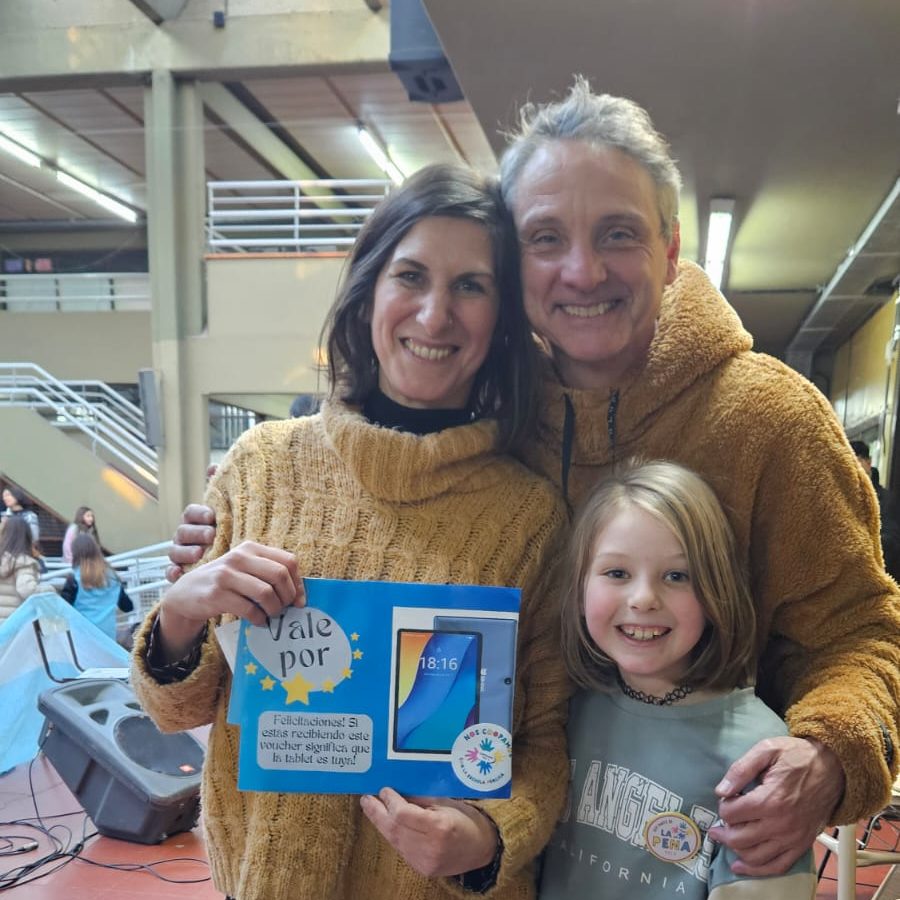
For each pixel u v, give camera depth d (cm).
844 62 275
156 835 270
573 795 104
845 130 337
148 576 535
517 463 112
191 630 97
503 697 90
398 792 90
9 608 390
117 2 670
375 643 91
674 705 102
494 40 266
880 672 101
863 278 566
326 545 98
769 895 90
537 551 104
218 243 726
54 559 566
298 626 91
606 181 103
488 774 90
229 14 658
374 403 109
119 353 880
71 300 900
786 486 107
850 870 194
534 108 148
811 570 107
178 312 703
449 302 100
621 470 108
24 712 337
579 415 114
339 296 108
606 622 100
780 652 114
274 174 857
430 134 734
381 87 677
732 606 100
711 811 96
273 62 657
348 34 645
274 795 93
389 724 90
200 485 704
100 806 274
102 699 293
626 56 275
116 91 716
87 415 759
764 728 99
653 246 107
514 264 107
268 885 90
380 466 98
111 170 885
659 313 114
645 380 111
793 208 459
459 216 101
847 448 109
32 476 721
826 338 732
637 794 100
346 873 95
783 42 263
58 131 798
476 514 101
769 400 108
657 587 98
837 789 93
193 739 293
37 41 684
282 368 695
